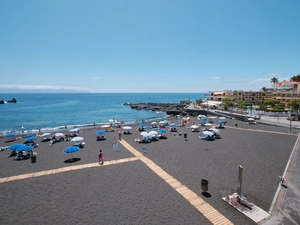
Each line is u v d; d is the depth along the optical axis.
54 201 12.62
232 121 50.19
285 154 22.67
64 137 31.58
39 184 15.07
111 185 14.80
